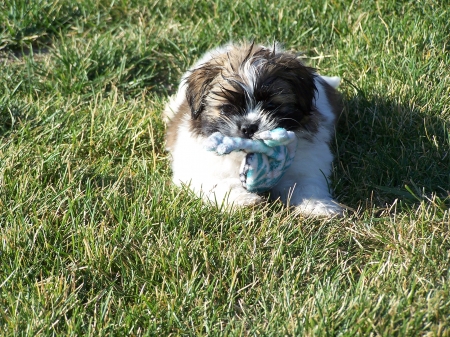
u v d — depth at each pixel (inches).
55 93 237.9
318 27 272.1
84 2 291.7
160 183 191.0
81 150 211.2
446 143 207.8
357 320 137.6
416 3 270.8
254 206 179.8
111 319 145.3
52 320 141.9
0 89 240.4
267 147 173.3
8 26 273.7
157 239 165.6
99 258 159.2
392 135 211.3
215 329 140.3
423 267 156.3
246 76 176.6
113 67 252.5
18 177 188.2
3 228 171.0
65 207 180.4
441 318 138.5
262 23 272.2
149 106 237.0
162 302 148.4
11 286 151.6
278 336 136.3
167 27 278.7
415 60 240.4
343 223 178.1
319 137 196.5
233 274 154.6
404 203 185.6
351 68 246.5
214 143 167.3
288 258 161.5
